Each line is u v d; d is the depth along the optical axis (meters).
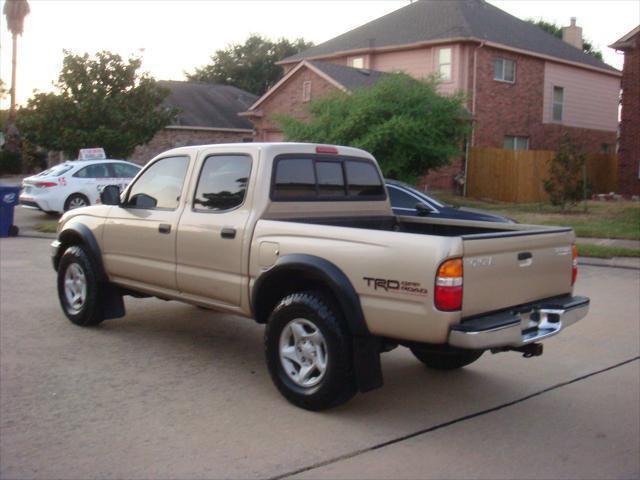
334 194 6.58
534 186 25.86
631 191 25.23
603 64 34.06
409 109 19.94
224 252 6.05
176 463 4.46
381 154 19.98
